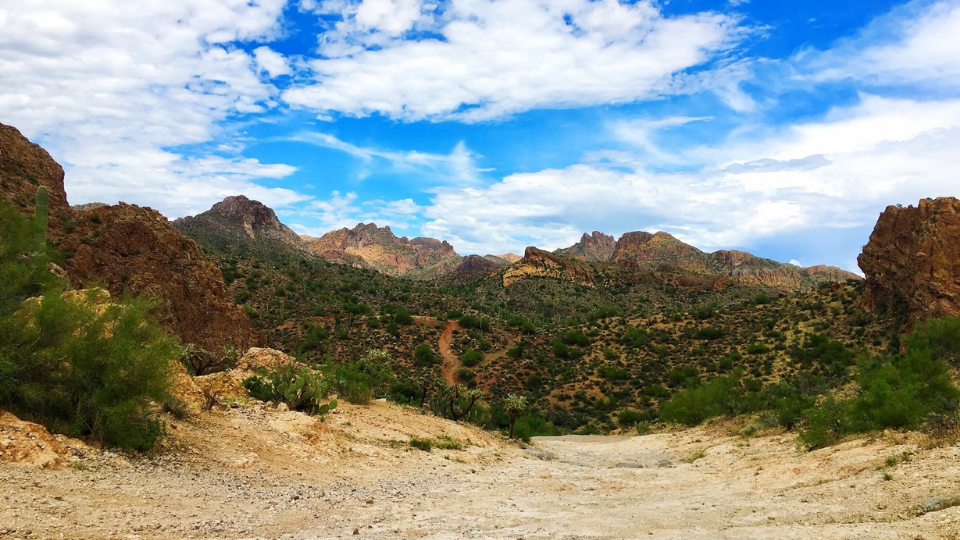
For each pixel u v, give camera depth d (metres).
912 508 9.12
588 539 9.40
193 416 16.44
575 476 20.86
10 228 13.88
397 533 9.76
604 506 13.36
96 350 12.38
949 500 8.71
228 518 9.82
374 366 35.94
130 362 12.47
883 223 75.81
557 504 13.66
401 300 129.50
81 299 14.05
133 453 12.22
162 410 15.52
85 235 53.53
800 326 80.81
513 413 35.53
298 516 10.77
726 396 45.16
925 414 16.45
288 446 16.97
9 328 11.90
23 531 7.30
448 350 94.12
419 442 22.59
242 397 21.47
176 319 54.06
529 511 12.50
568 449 36.97
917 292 63.84
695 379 61.97
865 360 39.59
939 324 40.34
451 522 10.97
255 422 18.22
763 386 58.31
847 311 78.31
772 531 9.03
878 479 11.60
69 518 8.14
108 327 13.24
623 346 94.31
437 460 21.14
